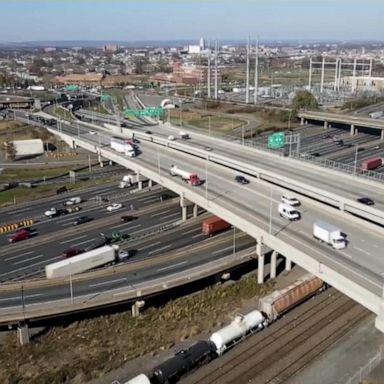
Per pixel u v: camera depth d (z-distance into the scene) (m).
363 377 49.09
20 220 89.88
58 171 125.06
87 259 64.94
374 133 164.75
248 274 70.50
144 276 63.97
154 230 82.12
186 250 72.50
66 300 57.78
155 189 106.69
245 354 52.53
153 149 117.38
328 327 57.28
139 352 53.62
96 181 115.38
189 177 84.62
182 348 54.38
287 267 70.81
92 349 53.88
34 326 56.91
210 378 48.94
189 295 63.94
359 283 47.72
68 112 194.00
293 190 79.44
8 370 50.53
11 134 159.38
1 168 126.81
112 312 60.31
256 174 88.12
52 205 98.69
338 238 56.31
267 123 180.25
